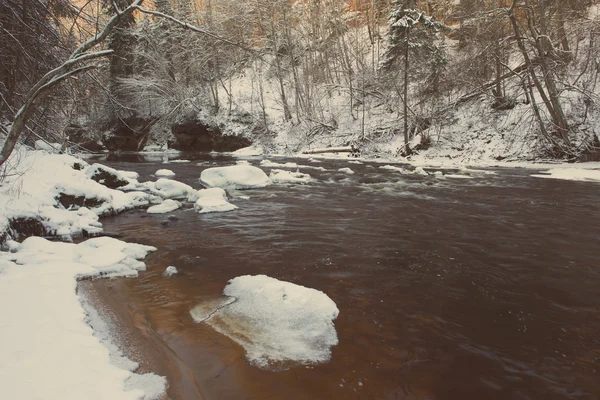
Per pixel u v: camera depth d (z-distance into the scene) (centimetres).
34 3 717
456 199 1067
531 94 1897
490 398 256
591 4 2200
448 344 325
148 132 3362
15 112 841
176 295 421
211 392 252
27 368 232
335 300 413
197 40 2769
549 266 529
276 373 276
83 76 811
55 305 342
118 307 383
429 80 2536
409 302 410
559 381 277
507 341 332
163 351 301
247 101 3653
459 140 2297
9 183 740
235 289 430
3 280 399
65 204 816
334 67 3444
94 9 595
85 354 264
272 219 827
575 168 1675
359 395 255
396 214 876
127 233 713
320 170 1827
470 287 454
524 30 2053
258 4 1970
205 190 1041
